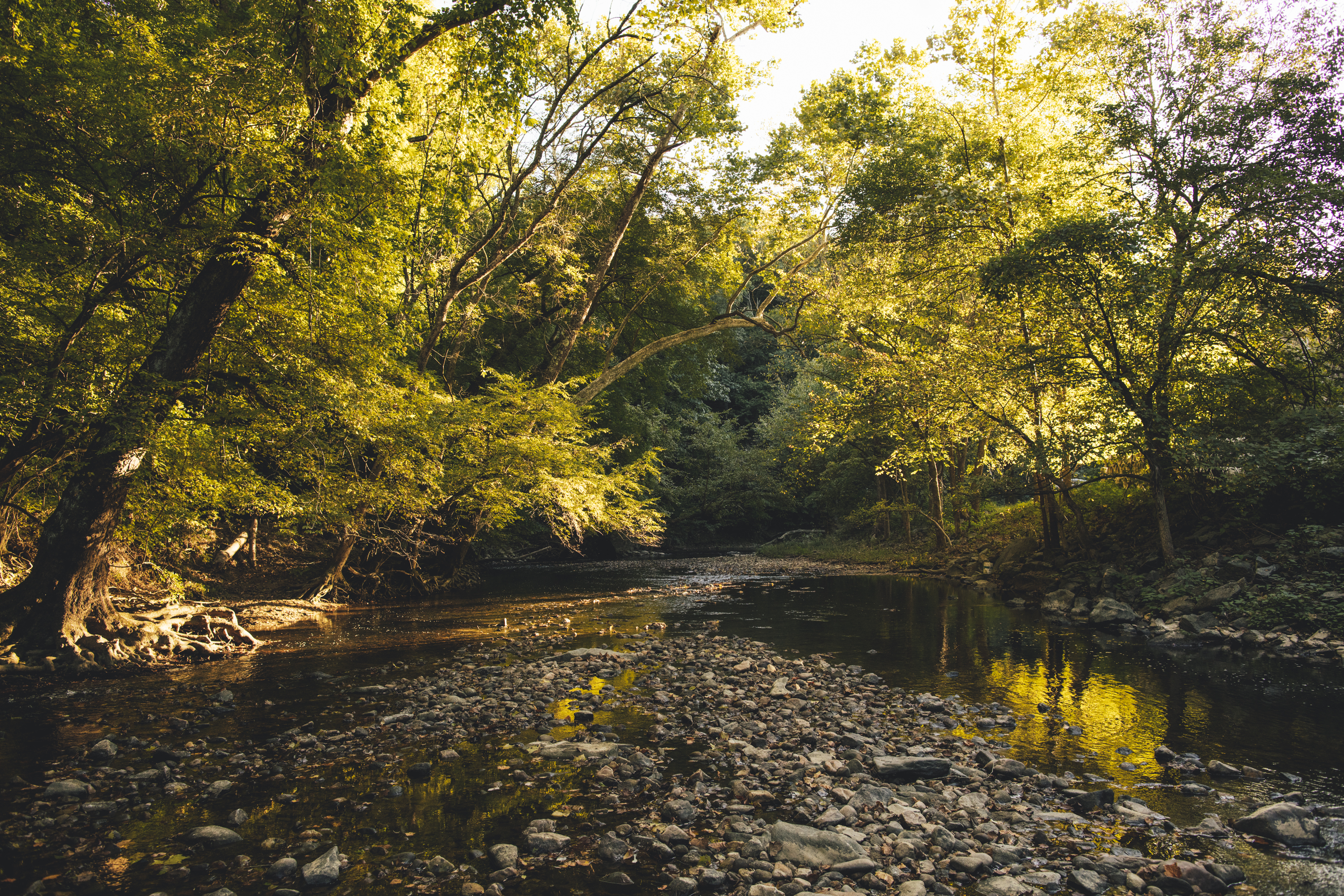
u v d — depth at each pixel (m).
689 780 5.39
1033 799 5.13
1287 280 13.42
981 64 18.30
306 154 10.14
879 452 30.23
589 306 21.52
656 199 23.66
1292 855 4.25
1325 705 7.67
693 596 17.98
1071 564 16.94
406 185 13.14
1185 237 14.46
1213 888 3.82
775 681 8.72
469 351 24.81
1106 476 16.28
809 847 4.21
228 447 11.95
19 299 9.62
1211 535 14.51
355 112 11.32
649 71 18.09
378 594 18.00
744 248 26.52
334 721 7.02
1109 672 9.31
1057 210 18.06
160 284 11.30
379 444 13.27
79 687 8.54
